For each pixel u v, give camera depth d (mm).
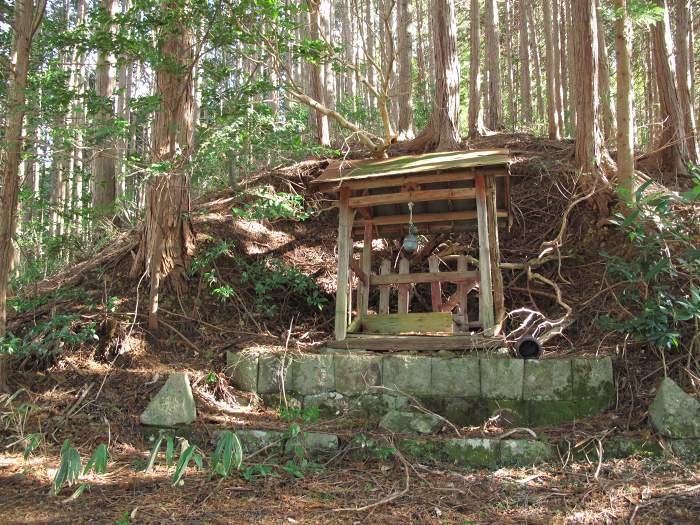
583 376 5109
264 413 5414
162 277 6617
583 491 4035
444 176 5961
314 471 4438
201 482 4180
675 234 5691
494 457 4539
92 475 4270
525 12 16234
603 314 6156
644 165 8969
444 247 7863
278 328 6766
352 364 5477
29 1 5434
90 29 6031
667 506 3773
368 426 5086
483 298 5758
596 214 7449
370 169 6188
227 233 7648
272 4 5875
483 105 19109
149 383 5531
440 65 9930
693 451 4414
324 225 8609
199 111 8461
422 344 5645
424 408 5176
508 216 7023
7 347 5207
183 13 5883
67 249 9039
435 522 3637
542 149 9758
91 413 5191
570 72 13977
